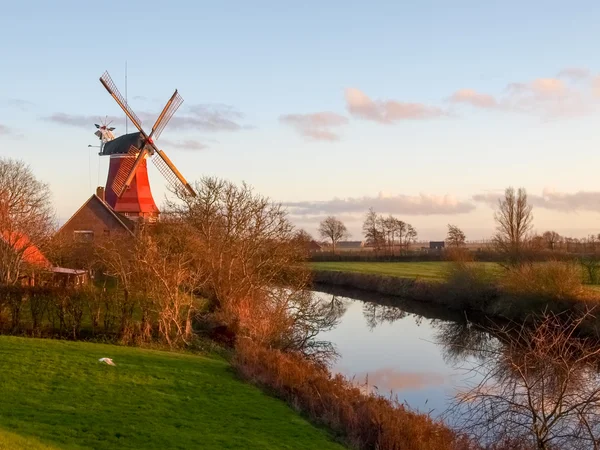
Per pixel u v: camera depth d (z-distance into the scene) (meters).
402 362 30.73
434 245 136.38
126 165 62.94
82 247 46.50
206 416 16.02
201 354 25.83
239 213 37.78
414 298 56.91
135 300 27.19
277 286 36.53
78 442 12.68
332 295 61.84
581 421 12.76
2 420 13.44
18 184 40.28
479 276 49.22
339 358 31.73
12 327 26.78
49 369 19.22
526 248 50.34
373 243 119.56
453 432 16.00
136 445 13.01
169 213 44.94
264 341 28.23
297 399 18.62
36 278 37.06
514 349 14.91
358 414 17.11
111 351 23.12
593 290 40.00
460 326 42.44
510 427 14.27
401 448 14.94
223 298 34.50
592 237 65.81
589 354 13.15
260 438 14.59
